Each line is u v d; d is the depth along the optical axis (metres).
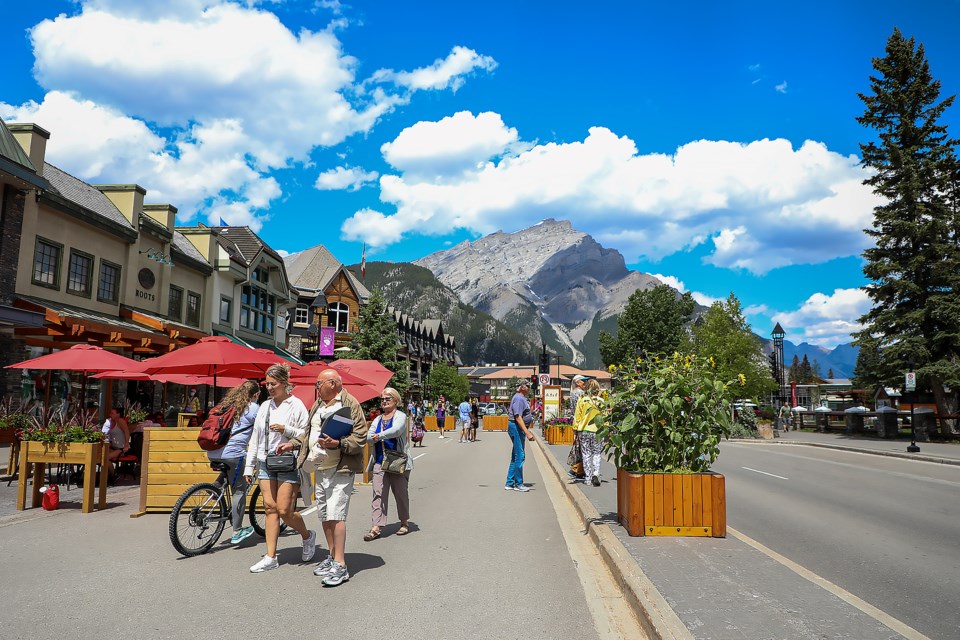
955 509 10.45
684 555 6.35
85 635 4.40
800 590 5.09
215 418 7.46
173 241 28.45
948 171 32.97
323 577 5.82
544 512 9.89
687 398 7.83
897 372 31.50
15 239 18.17
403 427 7.83
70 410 14.93
